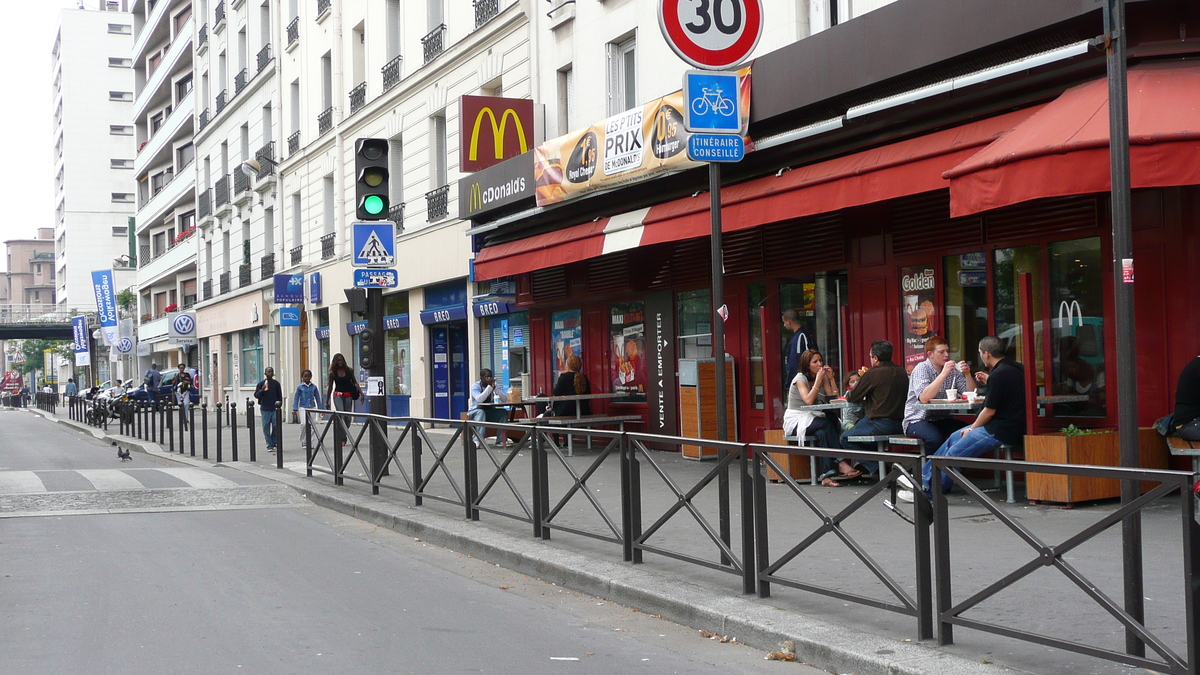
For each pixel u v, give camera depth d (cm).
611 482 759
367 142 1233
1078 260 955
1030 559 454
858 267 1184
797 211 1045
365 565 820
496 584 744
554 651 557
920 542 506
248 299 3838
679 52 783
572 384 1616
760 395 1349
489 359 2131
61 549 889
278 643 572
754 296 1352
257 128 3694
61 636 589
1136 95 778
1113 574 420
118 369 7519
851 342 1200
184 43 4819
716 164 781
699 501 667
